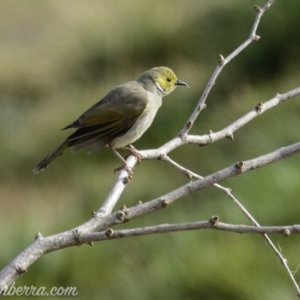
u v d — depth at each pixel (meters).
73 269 11.90
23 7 26.12
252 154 14.25
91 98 19.33
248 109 15.57
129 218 5.20
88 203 15.05
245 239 11.68
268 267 11.09
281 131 14.29
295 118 14.47
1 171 17.25
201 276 11.17
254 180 12.60
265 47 16.92
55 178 16.50
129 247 12.30
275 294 10.68
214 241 11.87
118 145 8.69
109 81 19.88
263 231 4.99
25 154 17.72
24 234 13.45
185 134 7.04
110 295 11.60
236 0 18.14
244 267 11.10
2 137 18.41
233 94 16.45
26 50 23.69
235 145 14.66
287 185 12.27
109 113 8.61
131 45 19.95
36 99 20.48
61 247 5.12
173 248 11.95
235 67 17.02
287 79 16.27
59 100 19.91
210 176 5.35
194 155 15.02
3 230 13.77
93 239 5.05
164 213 13.00
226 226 5.01
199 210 12.75
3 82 21.52
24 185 16.66
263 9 7.26
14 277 5.01
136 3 20.86
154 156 6.94
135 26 20.22
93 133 8.49
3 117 19.38
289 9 16.92
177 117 16.06
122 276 11.84
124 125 8.65
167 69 9.47
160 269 11.59
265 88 16.14
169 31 19.31
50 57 22.28
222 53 17.94
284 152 5.51
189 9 19.75
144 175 15.09
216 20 18.38
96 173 16.11
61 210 15.08
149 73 9.36
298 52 16.69
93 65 20.61
